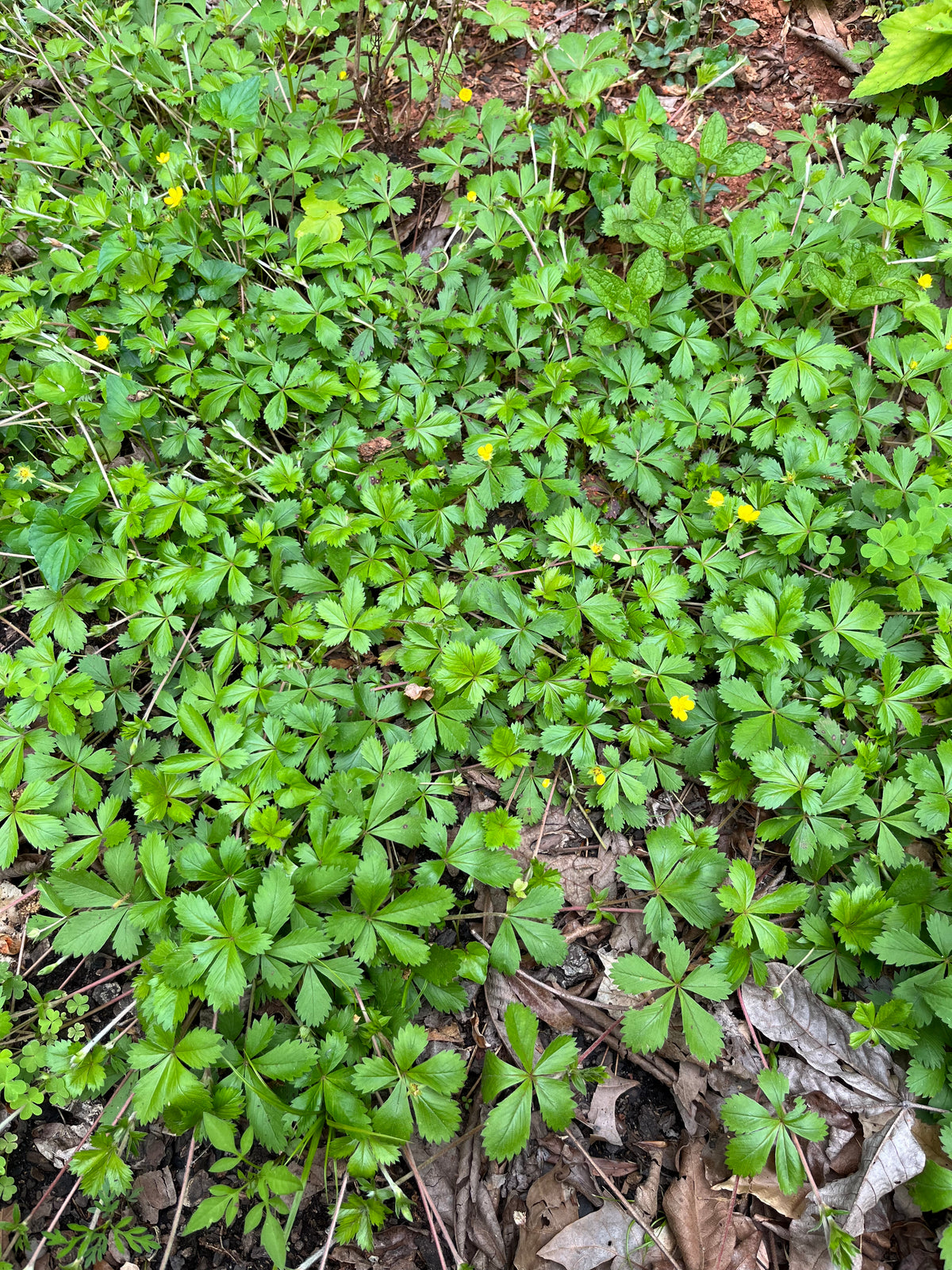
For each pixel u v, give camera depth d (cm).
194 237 58
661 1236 44
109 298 59
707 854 47
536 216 59
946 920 45
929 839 50
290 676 49
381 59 66
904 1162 43
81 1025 47
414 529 53
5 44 68
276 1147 41
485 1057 45
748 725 49
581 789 51
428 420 55
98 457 53
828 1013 46
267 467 53
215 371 55
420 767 49
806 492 52
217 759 46
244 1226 45
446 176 60
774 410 56
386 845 49
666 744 49
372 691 50
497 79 69
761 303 56
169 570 51
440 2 69
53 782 48
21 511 52
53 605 51
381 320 57
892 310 59
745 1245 43
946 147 61
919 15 60
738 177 66
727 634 50
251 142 60
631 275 55
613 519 56
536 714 51
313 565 53
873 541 51
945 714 51
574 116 65
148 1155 46
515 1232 44
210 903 43
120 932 45
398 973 45
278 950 42
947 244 60
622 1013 47
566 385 55
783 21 70
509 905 46
